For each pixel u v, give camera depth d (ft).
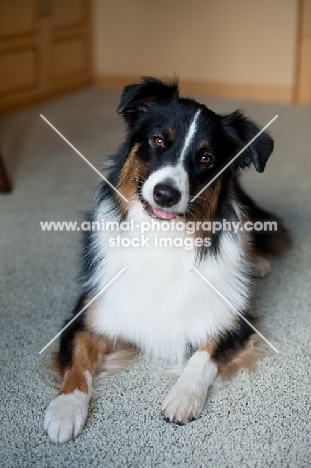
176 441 5.37
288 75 20.39
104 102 19.88
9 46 17.16
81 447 5.26
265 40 20.18
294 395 6.07
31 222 10.29
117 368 6.38
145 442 5.35
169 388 6.14
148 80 6.21
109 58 22.29
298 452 5.28
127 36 21.70
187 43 21.07
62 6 19.58
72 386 5.76
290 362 6.63
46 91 19.51
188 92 21.68
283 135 16.15
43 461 5.09
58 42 19.77
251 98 21.06
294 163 13.80
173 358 6.53
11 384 6.10
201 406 5.75
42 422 5.55
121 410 5.77
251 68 20.74
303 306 7.88
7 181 11.48
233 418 5.70
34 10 18.03
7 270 8.61
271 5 19.70
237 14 20.15
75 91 21.52
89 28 21.65
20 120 16.98
